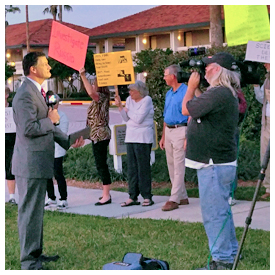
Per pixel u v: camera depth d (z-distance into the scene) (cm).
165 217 675
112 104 3034
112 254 536
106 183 775
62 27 674
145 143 739
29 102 471
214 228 471
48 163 483
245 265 480
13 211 753
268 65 728
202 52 545
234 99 461
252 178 886
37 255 496
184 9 3161
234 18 562
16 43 4272
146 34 3369
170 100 705
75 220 677
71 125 2019
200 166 469
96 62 716
